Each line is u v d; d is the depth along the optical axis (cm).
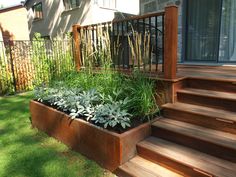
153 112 311
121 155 255
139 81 325
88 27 445
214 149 239
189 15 536
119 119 280
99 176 261
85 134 300
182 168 232
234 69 417
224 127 260
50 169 274
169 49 311
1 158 300
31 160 295
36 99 435
